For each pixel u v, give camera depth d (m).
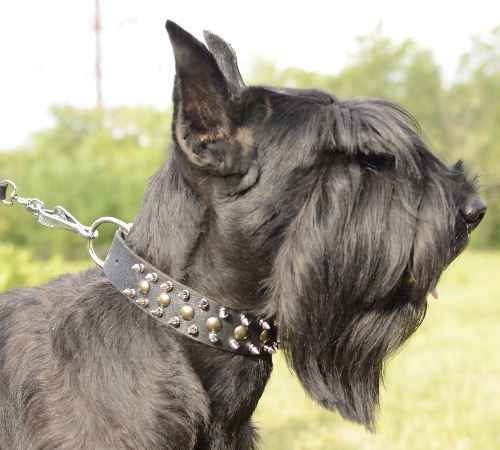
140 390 2.22
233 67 2.82
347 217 2.26
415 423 5.24
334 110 2.38
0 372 2.46
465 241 2.45
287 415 5.58
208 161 2.25
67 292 2.64
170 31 2.02
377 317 2.40
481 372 7.08
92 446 2.15
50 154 38.81
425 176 2.38
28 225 26.28
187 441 2.23
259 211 2.28
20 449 2.27
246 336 2.36
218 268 2.34
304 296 2.26
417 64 39.00
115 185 28.16
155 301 2.32
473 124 41.03
